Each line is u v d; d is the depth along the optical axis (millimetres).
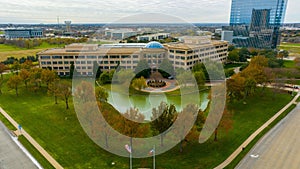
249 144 35000
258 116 45562
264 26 122688
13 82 55750
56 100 52844
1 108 49438
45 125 41312
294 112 48250
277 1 116188
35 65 86312
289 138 37312
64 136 37312
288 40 187625
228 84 47938
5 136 37625
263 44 124500
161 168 29000
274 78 57906
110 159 30969
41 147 34156
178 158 31172
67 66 75938
